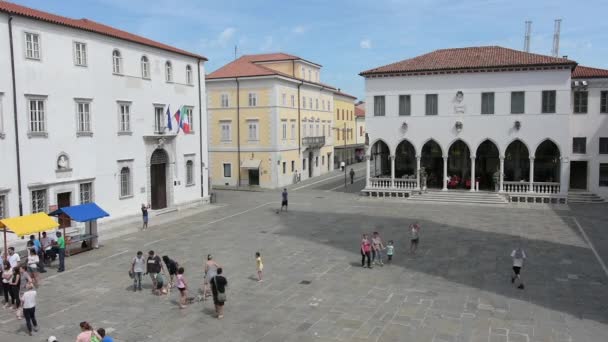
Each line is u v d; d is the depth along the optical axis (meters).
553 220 33.44
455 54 45.25
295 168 60.06
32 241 22.08
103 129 31.45
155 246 27.02
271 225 32.78
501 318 16.27
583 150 42.12
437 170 47.34
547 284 19.78
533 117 40.62
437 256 24.36
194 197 41.09
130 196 33.94
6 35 25.17
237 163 55.91
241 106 55.06
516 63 40.47
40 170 27.19
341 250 25.80
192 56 39.69
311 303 17.95
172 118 37.91
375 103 44.69
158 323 16.36
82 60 29.75
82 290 19.83
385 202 42.81
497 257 23.98
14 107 25.64
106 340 12.16
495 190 42.75
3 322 16.72
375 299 18.28
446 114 42.72
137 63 34.19
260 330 15.63
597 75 41.12
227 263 23.39
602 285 19.62
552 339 14.59
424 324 15.85
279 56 65.31
